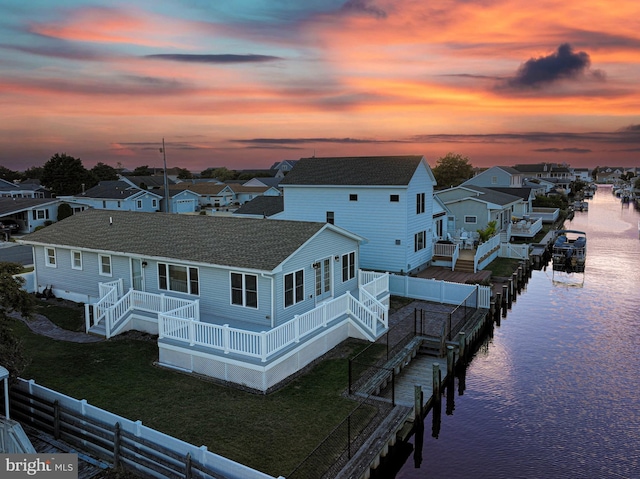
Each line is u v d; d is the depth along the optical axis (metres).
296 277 19.30
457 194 45.97
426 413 16.28
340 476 11.22
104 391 15.18
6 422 11.12
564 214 71.69
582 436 15.33
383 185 29.73
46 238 25.55
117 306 20.42
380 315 21.83
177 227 23.53
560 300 31.19
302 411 14.15
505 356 21.98
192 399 14.73
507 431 15.71
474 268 32.69
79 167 98.25
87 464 11.66
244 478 9.95
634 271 39.25
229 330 15.94
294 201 33.72
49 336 20.25
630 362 21.02
